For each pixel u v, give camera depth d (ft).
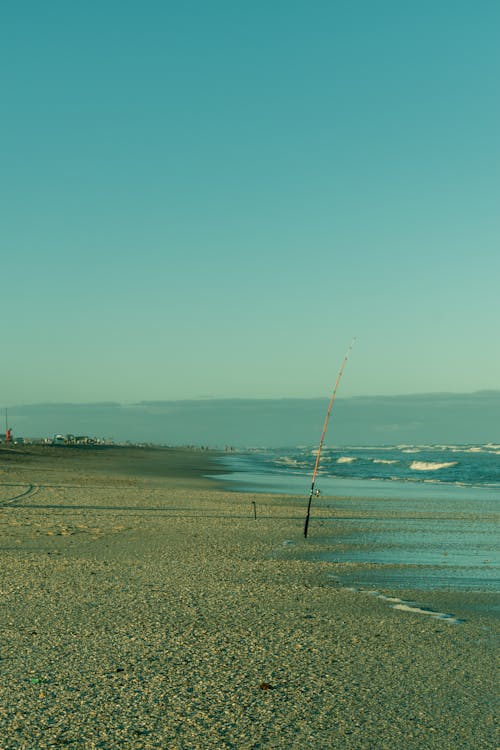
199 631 28.58
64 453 242.58
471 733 18.81
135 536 57.93
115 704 20.31
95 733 18.29
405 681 22.93
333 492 124.88
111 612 31.48
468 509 92.02
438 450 587.27
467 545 57.41
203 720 19.30
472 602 35.73
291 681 22.67
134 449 409.28
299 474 192.95
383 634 28.96
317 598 35.91
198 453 444.96
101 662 24.17
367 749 17.78
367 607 34.14
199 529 63.87
